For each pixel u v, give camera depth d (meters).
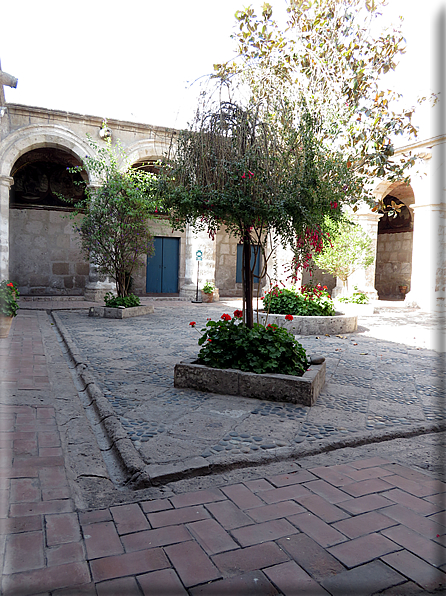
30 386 5.00
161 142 16.56
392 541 2.26
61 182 18.08
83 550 2.14
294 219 4.83
